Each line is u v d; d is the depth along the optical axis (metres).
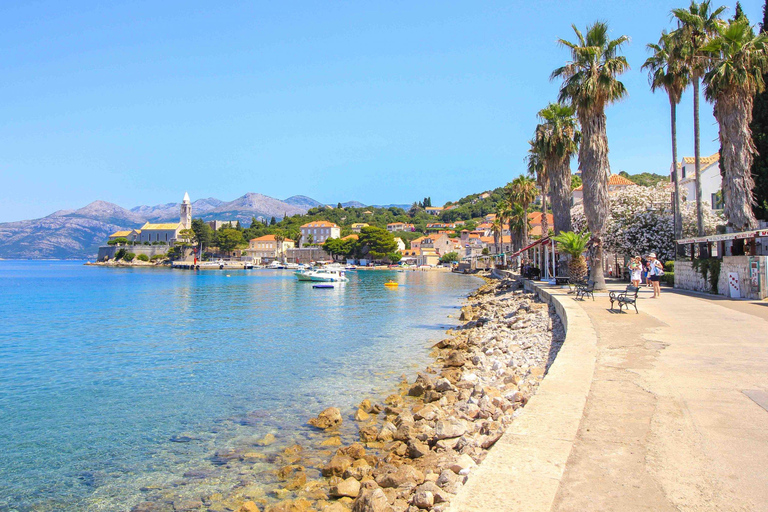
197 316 41.31
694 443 6.51
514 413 11.30
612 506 4.91
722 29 30.48
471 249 167.62
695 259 30.98
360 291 73.00
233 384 18.39
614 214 49.44
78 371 20.91
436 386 15.94
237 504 9.40
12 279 116.44
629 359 11.44
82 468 11.26
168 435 13.20
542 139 41.81
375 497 7.96
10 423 14.31
